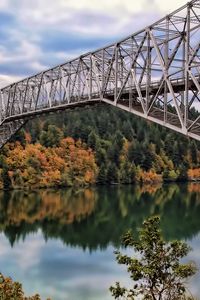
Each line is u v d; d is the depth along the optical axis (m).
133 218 73.50
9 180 109.81
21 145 119.69
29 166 115.88
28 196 98.75
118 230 64.31
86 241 57.28
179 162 145.88
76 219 72.44
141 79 38.66
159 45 36.56
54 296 37.75
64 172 122.75
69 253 50.97
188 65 32.53
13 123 75.56
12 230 63.81
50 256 49.78
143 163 138.50
